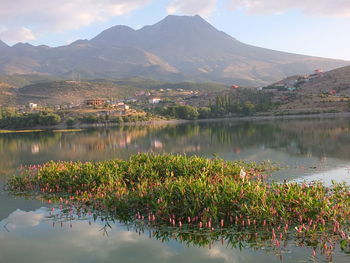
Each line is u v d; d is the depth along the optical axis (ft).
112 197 68.64
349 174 94.48
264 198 56.44
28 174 103.04
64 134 366.43
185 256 45.57
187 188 61.52
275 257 43.62
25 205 74.49
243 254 45.11
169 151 174.09
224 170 86.58
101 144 230.68
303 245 46.65
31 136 357.41
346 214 54.29
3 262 45.62
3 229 59.21
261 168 108.06
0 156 184.14
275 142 188.24
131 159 103.19
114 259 45.44
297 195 57.26
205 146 187.32
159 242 50.90
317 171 101.14
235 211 55.47
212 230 53.16
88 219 62.95
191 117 634.02
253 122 441.68
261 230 52.11
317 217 52.39
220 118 627.87
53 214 67.15
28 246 51.13
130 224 59.06
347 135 198.29
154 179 80.79
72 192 83.35
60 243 52.01
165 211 57.88
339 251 44.39
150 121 591.37
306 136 208.85
